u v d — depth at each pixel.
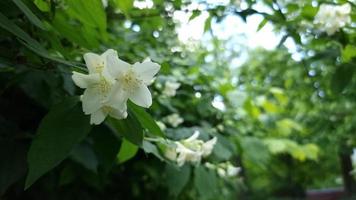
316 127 0.76
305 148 0.54
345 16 0.29
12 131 0.26
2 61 0.17
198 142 0.25
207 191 0.29
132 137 0.15
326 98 0.70
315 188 1.94
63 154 0.14
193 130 0.31
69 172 0.27
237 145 0.39
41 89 0.25
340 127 0.78
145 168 0.35
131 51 0.32
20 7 0.14
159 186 0.38
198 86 0.39
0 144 0.24
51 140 0.14
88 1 0.17
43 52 0.14
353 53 0.28
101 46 0.26
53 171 0.30
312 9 0.29
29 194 0.31
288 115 0.85
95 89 0.15
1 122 0.26
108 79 0.15
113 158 0.21
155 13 0.31
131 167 0.36
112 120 0.15
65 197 0.32
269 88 0.61
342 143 0.79
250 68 1.03
